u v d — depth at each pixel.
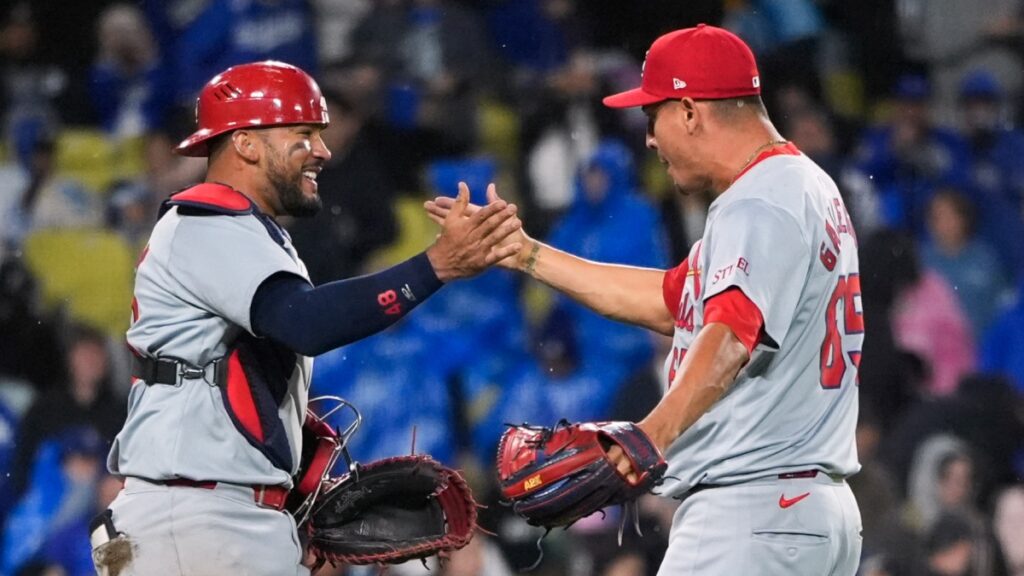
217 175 16.69
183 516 15.84
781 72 41.03
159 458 15.90
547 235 37.38
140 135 40.25
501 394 34.34
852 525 16.22
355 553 17.58
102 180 39.25
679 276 18.22
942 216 38.50
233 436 16.00
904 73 45.06
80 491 32.59
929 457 32.47
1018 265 38.69
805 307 15.73
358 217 35.47
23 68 42.81
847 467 16.16
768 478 15.87
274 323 15.55
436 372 34.12
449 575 30.11
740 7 43.94
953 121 44.47
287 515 16.48
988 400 33.44
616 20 44.19
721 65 16.23
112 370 34.69
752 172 15.98
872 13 45.12
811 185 15.95
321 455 17.39
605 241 35.97
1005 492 31.61
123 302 37.03
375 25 39.44
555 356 34.50
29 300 36.62
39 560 32.09
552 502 14.68
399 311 15.72
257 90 16.45
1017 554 31.00
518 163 39.41
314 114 16.67
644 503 30.98
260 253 15.77
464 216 15.74
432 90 38.75
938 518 30.81
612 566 30.56
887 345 34.84
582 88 39.56
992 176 41.22
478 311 34.72
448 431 33.84
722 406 15.95
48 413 33.53
